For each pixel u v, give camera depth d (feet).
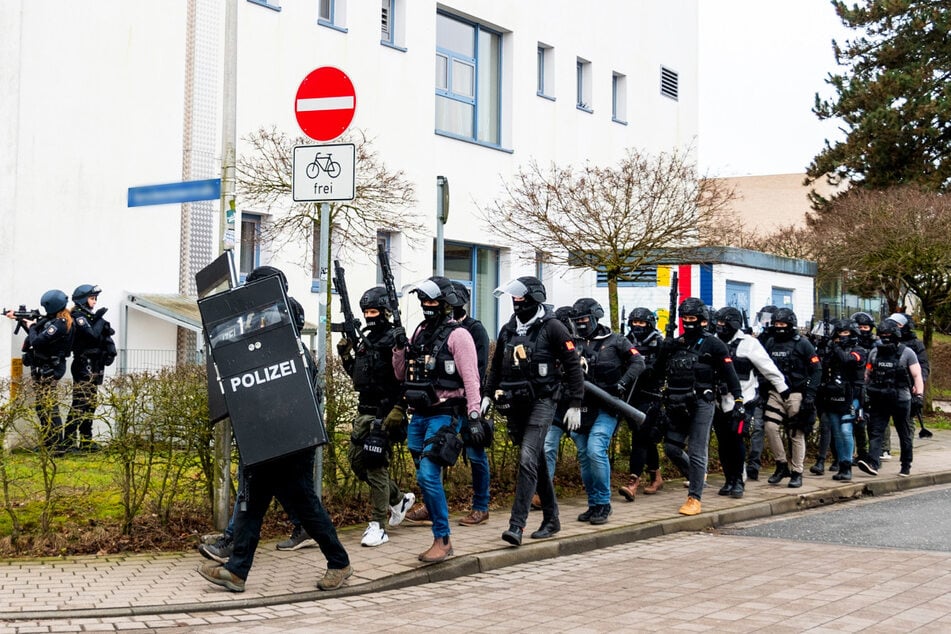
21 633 18.49
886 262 74.28
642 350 35.47
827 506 36.58
